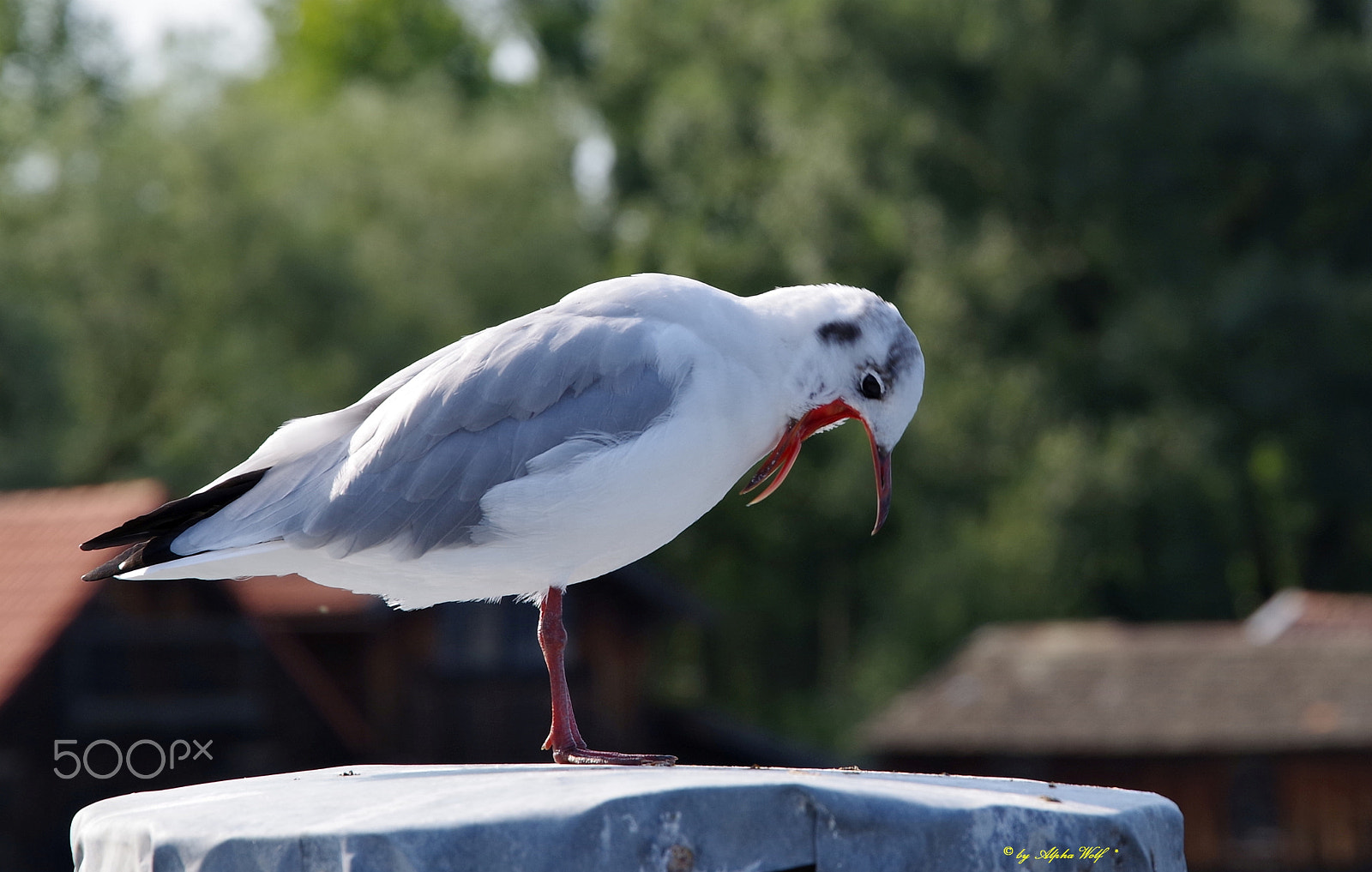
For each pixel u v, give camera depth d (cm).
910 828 315
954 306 2700
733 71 3291
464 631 2216
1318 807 2020
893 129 2694
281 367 2806
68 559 1591
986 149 2595
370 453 442
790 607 3756
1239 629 2367
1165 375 2598
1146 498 2591
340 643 2027
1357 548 3130
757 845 312
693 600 2372
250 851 312
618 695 2325
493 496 427
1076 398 2689
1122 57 2436
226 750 1656
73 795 1566
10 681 1466
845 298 458
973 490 2842
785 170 3155
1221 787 2053
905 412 461
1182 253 2550
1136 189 2442
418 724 2105
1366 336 2448
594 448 427
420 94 3262
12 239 2825
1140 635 2322
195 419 2777
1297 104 2375
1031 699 2177
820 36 2627
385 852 301
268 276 2741
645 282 455
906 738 2131
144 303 2814
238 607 1647
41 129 3125
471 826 302
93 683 1589
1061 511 2598
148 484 1683
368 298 2780
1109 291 2812
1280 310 2434
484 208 2931
